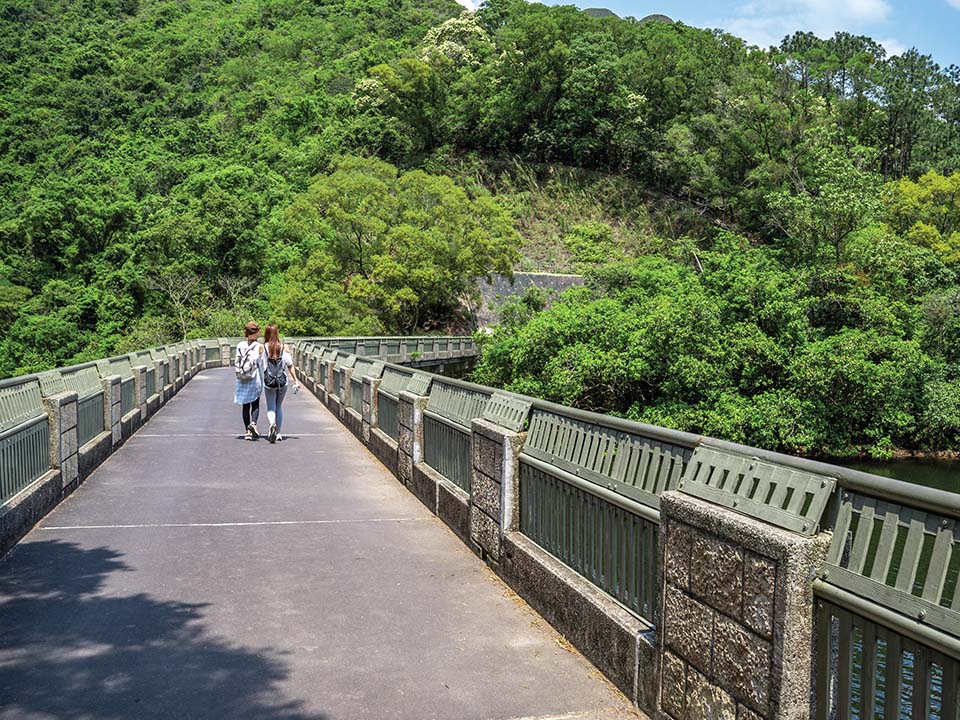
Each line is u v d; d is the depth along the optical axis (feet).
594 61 410.93
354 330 196.24
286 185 344.49
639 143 392.27
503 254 233.35
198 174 327.47
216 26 599.98
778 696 10.00
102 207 270.26
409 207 233.76
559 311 119.34
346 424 52.54
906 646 8.82
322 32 574.15
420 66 411.95
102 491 31.40
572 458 17.66
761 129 276.41
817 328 114.11
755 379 102.94
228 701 13.75
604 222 367.25
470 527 23.44
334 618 17.92
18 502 24.00
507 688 14.38
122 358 48.39
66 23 580.71
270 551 23.26
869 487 9.43
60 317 229.04
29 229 262.06
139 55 540.93
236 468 36.96
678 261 159.53
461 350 185.68
